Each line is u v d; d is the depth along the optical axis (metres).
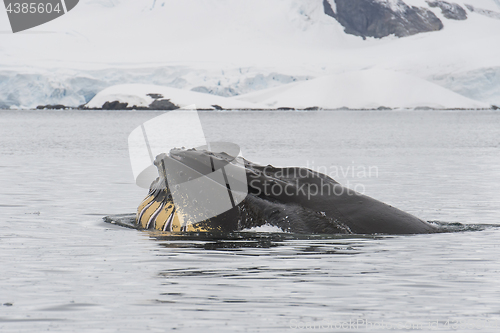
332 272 32.72
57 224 48.41
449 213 56.50
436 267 33.84
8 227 46.94
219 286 30.27
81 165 114.50
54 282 31.00
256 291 29.50
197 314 26.28
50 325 24.98
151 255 36.47
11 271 33.12
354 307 27.25
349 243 38.91
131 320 25.55
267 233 40.69
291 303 27.75
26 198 65.81
